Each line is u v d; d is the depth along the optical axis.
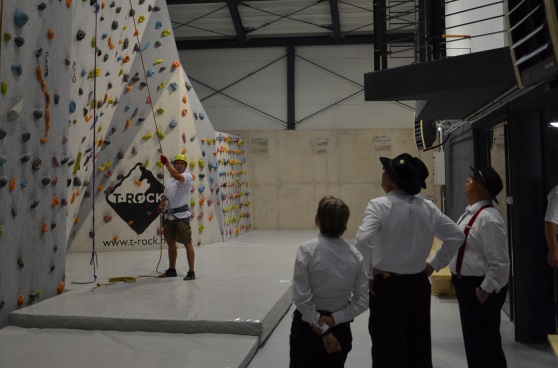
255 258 6.86
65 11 4.37
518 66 2.69
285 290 4.55
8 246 3.67
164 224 5.16
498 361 2.72
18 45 3.69
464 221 2.90
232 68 13.22
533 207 3.71
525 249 3.71
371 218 2.43
